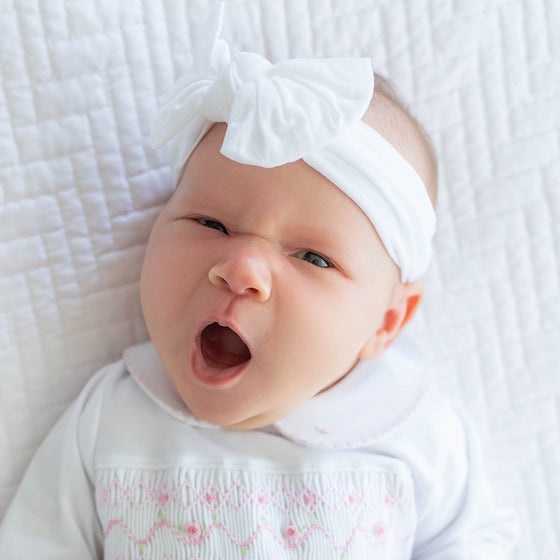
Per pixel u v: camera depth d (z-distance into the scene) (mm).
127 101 1038
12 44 969
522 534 1264
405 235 962
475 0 1132
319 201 895
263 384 918
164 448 983
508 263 1205
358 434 1021
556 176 1189
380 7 1115
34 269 1021
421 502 1075
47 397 1054
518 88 1163
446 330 1212
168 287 923
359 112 824
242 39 1075
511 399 1236
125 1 1015
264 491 977
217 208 915
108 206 1049
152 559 950
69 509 990
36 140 998
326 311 914
